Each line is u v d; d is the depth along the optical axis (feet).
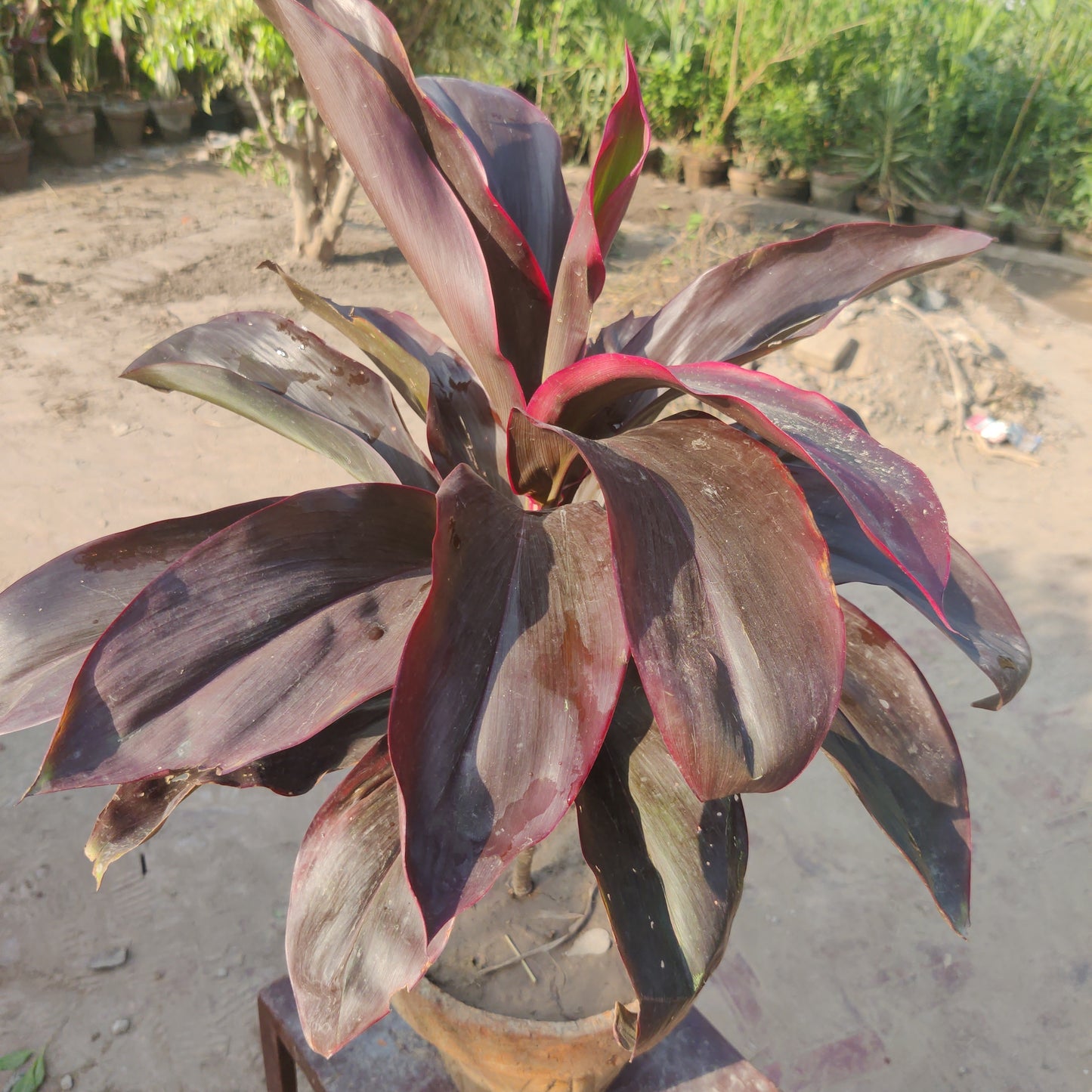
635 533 2.76
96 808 9.23
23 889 8.62
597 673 2.70
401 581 3.27
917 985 8.43
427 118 3.37
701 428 3.16
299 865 3.36
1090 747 10.27
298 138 16.80
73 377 14.33
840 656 2.60
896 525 2.47
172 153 23.30
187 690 2.87
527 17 22.04
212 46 16.19
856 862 9.27
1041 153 21.77
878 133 22.17
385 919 3.19
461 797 2.53
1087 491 13.80
